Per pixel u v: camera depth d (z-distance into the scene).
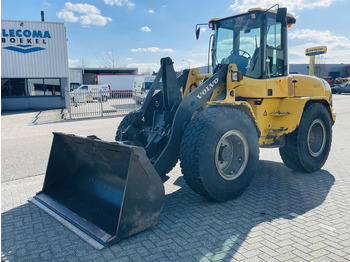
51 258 2.91
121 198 3.48
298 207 4.01
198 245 3.09
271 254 2.91
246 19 5.09
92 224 3.38
